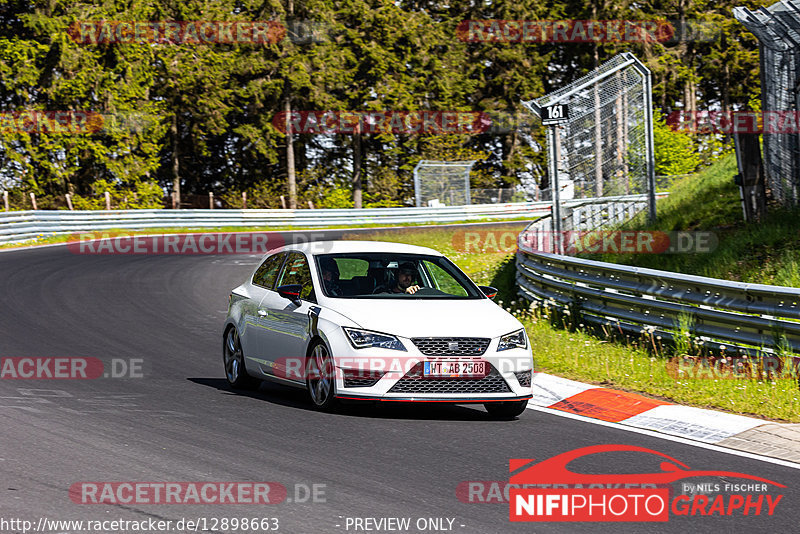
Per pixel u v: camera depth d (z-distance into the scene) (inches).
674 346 1729.8
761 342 1550.2
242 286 1574.8
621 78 2982.3
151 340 1969.7
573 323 2021.4
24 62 7583.7
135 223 5462.6
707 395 1400.1
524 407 1302.9
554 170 2603.3
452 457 1045.8
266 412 1285.7
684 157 6624.0
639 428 1234.0
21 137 7564.0
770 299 1549.0
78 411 1259.8
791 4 2349.9
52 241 4667.8
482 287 1469.0
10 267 3307.1
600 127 2942.9
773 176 2640.3
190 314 2394.2
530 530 798.5
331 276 1389.0
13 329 2033.7
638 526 820.6
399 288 1400.1
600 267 1946.4
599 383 1525.6
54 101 7829.7
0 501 831.7
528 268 2405.3
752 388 1419.8
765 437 1181.1
